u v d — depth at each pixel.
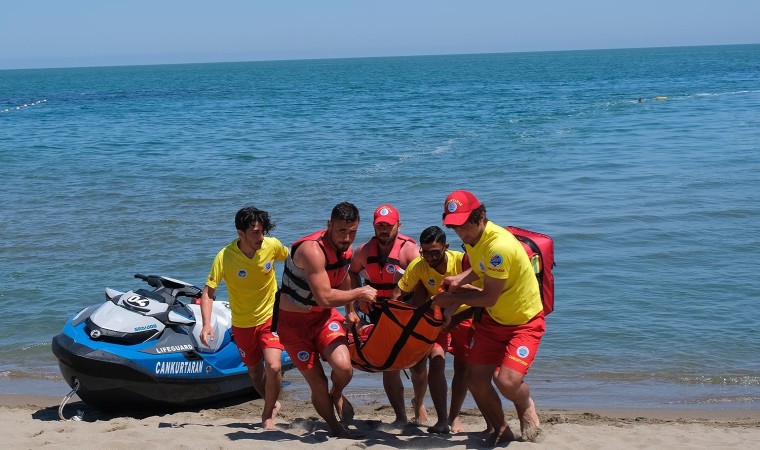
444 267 6.24
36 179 22.20
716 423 7.29
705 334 9.80
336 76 138.00
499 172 21.55
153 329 7.47
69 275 12.59
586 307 10.76
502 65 188.62
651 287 11.52
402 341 5.95
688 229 14.63
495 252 5.60
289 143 30.44
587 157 24.02
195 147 29.81
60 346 7.20
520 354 5.78
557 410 7.73
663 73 99.62
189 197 19.11
